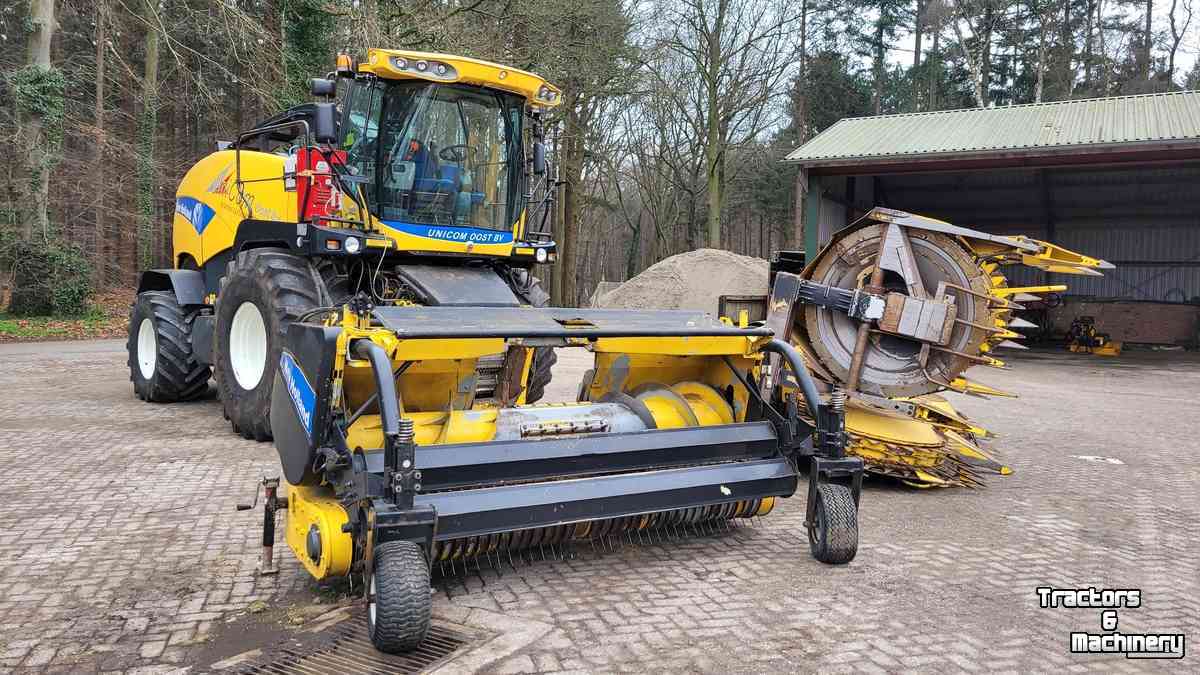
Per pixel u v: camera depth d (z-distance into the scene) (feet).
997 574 13.99
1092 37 122.11
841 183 71.05
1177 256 80.59
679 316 15.76
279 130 26.08
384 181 21.98
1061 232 85.46
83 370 41.11
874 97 126.31
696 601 12.35
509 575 13.34
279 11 58.59
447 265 23.22
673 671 10.03
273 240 23.75
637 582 13.14
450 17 56.80
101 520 15.98
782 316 21.84
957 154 57.88
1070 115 64.23
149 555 14.06
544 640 10.84
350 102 21.75
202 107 83.51
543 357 24.80
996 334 19.97
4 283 71.20
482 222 23.56
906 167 62.34
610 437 13.39
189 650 10.50
